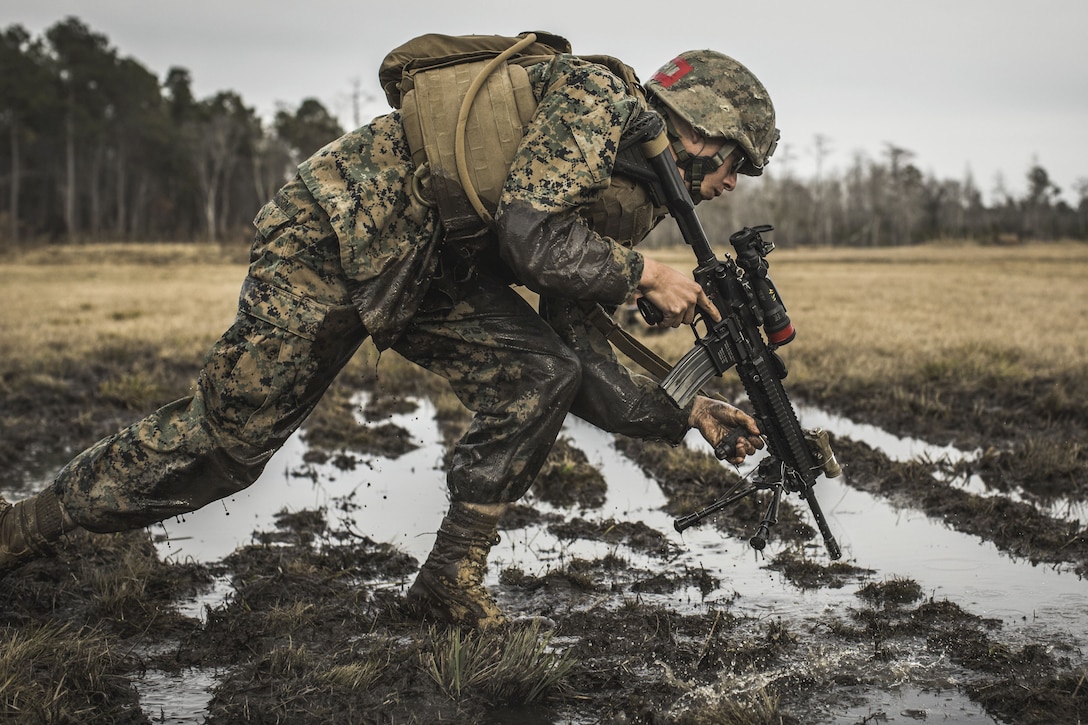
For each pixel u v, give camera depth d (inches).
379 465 255.0
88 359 437.7
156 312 706.2
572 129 122.0
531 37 129.2
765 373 137.4
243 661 133.7
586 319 146.0
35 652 127.9
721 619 146.6
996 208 5497.1
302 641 138.3
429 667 127.1
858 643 139.6
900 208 5319.9
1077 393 320.2
